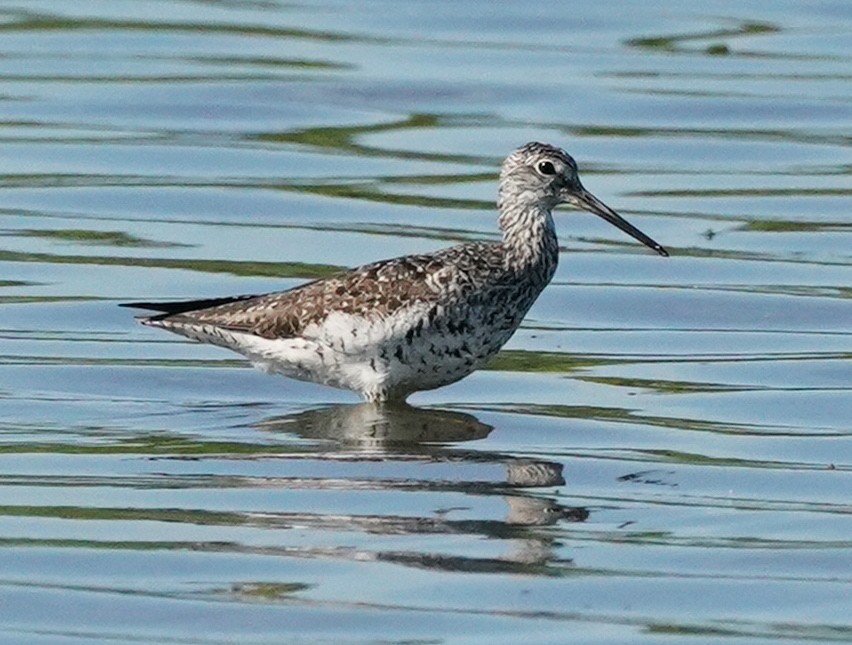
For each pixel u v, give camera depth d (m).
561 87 30.14
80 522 14.65
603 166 26.83
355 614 13.12
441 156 26.97
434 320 17.05
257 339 17.41
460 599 13.37
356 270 17.36
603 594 13.48
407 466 16.08
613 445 16.81
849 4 34.78
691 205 25.22
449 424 17.31
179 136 27.73
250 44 32.06
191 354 19.41
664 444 16.86
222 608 13.20
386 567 13.89
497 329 17.52
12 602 13.27
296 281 21.70
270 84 29.97
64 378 18.47
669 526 14.81
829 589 13.62
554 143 27.61
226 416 17.48
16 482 15.51
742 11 34.59
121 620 13.04
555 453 16.53
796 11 34.56
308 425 17.20
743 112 29.12
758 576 13.84
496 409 17.84
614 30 33.34
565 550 14.26
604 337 20.33
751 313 21.08
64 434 16.84
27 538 14.33
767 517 15.02
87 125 28.02
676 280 22.23
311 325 17.17
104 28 32.72
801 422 17.56
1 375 18.53
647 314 21.09
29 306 20.70
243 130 28.09
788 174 26.55
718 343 20.12
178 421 17.33
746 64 31.41
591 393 18.41
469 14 34.00
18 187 25.25
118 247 22.94
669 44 32.56
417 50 31.89
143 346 19.61
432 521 14.79
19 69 30.42
